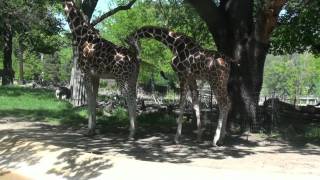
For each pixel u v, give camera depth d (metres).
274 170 10.13
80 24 13.89
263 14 15.38
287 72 63.72
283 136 14.87
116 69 13.36
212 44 27.31
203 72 12.81
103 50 13.50
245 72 15.95
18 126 15.62
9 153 11.23
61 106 21.42
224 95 12.79
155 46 38.00
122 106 19.67
